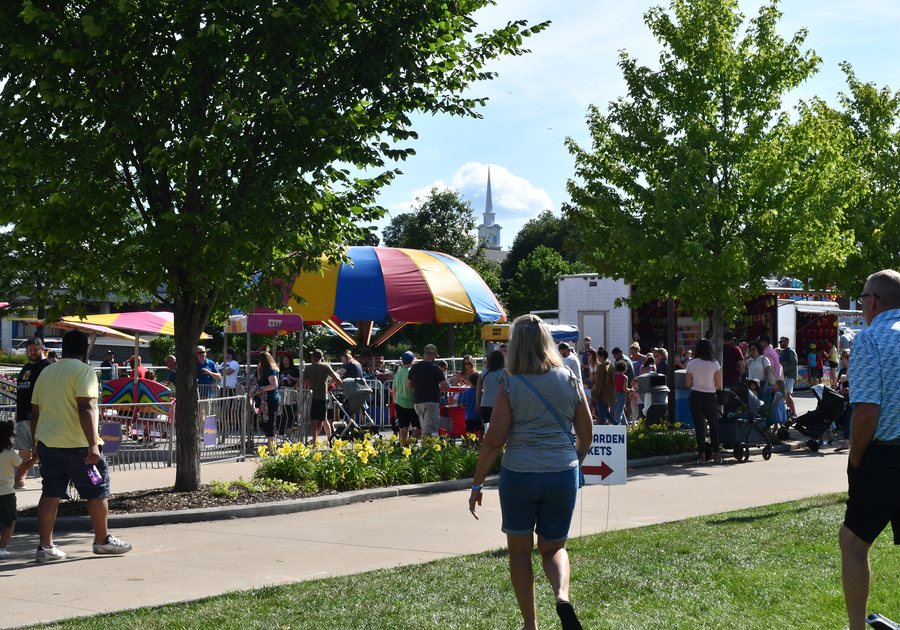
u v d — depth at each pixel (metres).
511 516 4.75
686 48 17.61
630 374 18.66
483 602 5.45
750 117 17.70
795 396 32.19
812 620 4.89
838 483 12.20
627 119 18.11
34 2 8.88
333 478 11.55
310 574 6.91
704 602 5.29
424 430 15.47
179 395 10.96
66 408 7.48
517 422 4.80
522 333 4.84
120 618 5.37
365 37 10.12
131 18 8.99
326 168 10.84
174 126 9.78
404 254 24.17
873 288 4.66
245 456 16.03
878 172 22.23
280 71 9.46
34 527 9.06
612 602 5.36
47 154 9.09
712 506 10.27
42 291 10.65
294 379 19.48
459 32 10.72
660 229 17.66
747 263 16.73
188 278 10.27
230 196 9.59
